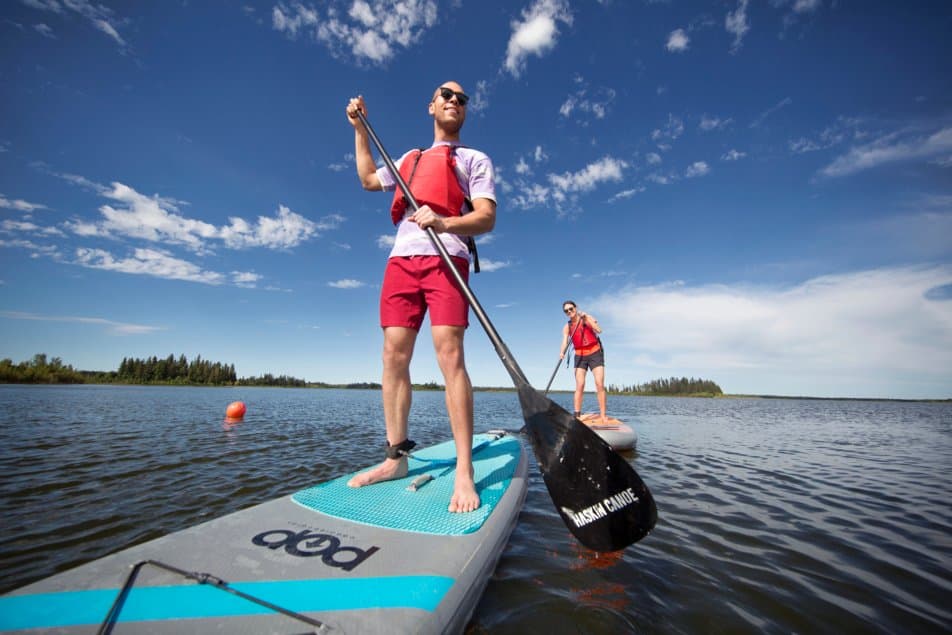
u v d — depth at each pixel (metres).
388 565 1.35
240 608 1.06
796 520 2.88
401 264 2.16
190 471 4.02
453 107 2.30
